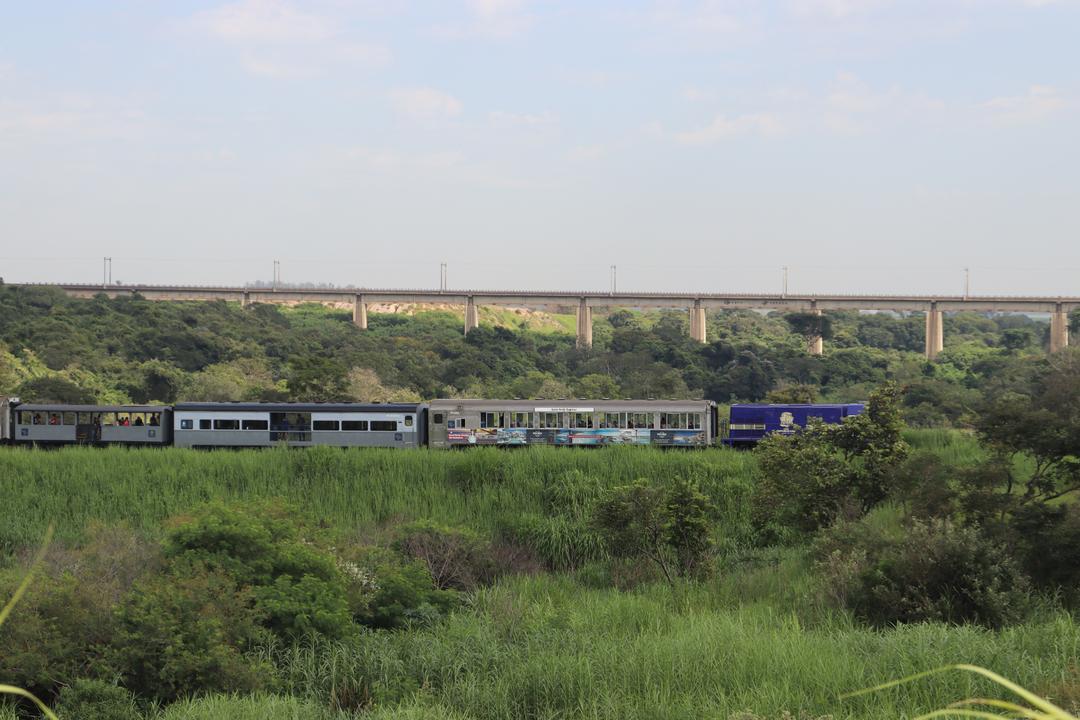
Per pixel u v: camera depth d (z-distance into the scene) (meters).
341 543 34.84
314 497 46.50
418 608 28.59
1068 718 2.82
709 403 58.59
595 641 23.45
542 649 22.22
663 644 21.88
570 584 37.00
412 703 19.41
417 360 116.12
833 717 15.80
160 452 51.31
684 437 58.12
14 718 19.09
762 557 40.34
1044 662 19.45
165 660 21.19
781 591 33.00
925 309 149.38
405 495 46.62
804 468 40.41
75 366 94.12
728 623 25.00
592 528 40.62
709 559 37.78
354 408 58.25
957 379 118.19
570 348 149.88
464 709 19.25
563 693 19.25
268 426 58.47
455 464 48.78
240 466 49.19
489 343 132.50
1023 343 137.75
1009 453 34.19
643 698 18.73
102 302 130.12
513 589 34.28
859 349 141.50
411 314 186.12
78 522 43.31
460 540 38.12
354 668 22.34
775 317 190.62
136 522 43.88
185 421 58.78
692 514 37.53
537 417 58.69
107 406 59.81
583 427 58.50
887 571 28.66
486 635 24.17
